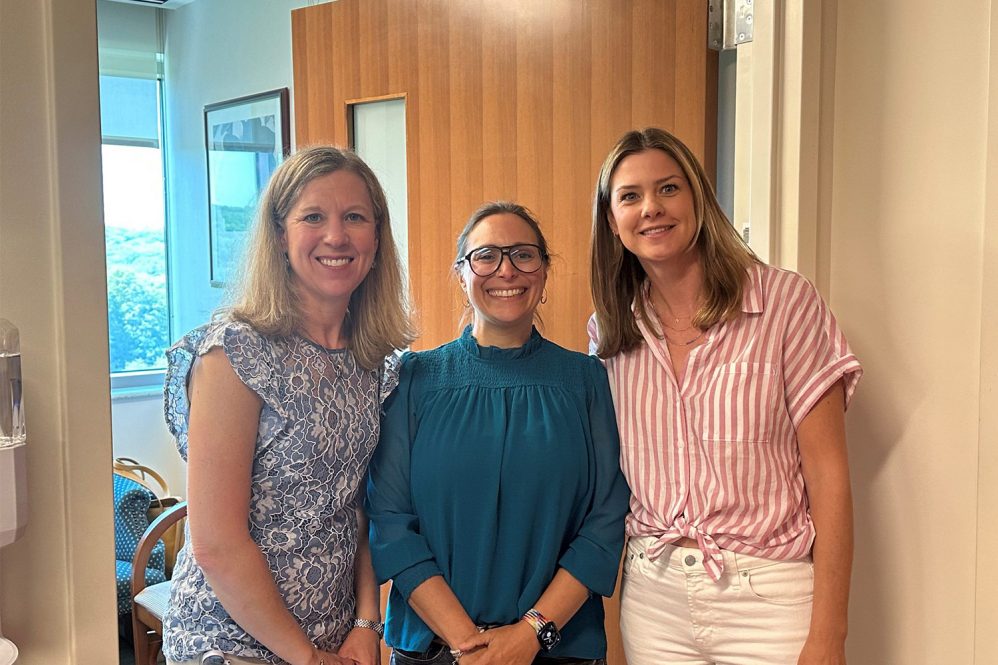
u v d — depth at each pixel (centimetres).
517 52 206
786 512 138
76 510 96
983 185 153
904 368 163
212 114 383
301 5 326
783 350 140
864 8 163
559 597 141
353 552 135
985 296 153
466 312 175
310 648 123
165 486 385
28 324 92
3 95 89
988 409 154
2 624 92
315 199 126
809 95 164
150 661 274
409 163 229
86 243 95
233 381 119
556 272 203
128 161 412
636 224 143
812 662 134
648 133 147
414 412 150
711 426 140
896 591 167
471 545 142
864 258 167
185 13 398
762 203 169
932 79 157
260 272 126
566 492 144
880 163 164
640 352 151
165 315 430
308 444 124
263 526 124
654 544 144
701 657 144
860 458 170
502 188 211
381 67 233
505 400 147
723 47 178
